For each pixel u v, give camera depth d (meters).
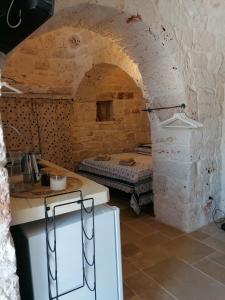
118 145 4.70
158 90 2.62
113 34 2.25
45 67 3.77
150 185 3.23
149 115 2.84
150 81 2.62
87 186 1.37
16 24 0.88
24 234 1.06
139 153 4.54
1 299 0.85
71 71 4.02
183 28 2.33
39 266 1.05
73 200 1.16
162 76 2.48
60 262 1.11
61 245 1.10
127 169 3.26
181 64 2.36
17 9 0.84
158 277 1.96
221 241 2.48
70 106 4.06
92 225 1.19
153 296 1.75
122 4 1.86
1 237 0.82
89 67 3.69
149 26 2.07
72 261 1.14
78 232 1.15
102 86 4.31
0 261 0.83
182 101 2.47
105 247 1.24
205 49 2.53
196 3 2.35
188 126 2.44
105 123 4.49
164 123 2.60
